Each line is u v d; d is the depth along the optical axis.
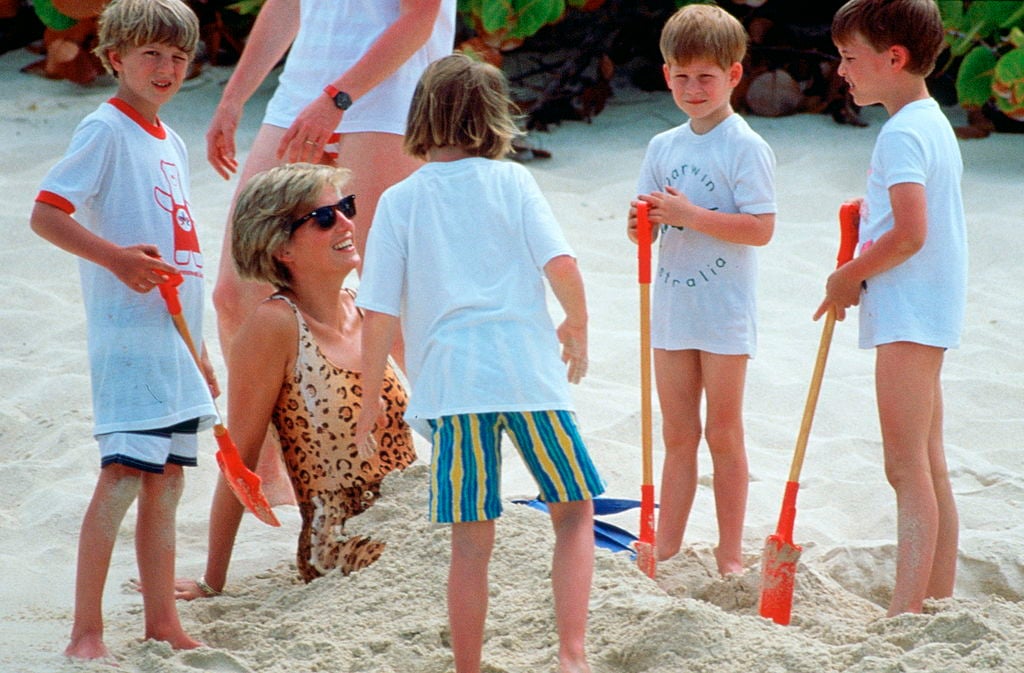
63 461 17.72
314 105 16.11
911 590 12.72
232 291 16.61
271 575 14.59
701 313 14.60
